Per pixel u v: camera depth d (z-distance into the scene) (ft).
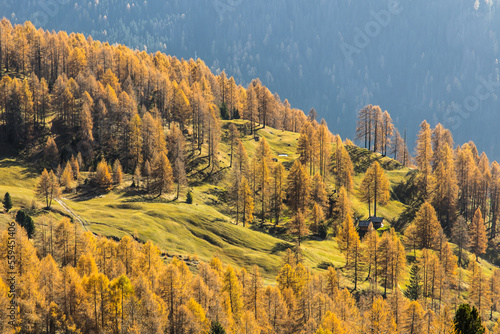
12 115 464.65
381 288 312.91
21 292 187.93
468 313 127.85
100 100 483.92
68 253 242.58
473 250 419.13
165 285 206.39
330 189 455.63
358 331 231.91
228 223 350.23
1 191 341.21
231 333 198.08
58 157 439.22
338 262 340.39
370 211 446.60
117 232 300.40
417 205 480.64
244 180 376.48
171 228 323.98
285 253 323.78
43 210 317.83
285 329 229.25
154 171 388.98
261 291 237.04
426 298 306.35
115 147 466.29
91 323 191.52
